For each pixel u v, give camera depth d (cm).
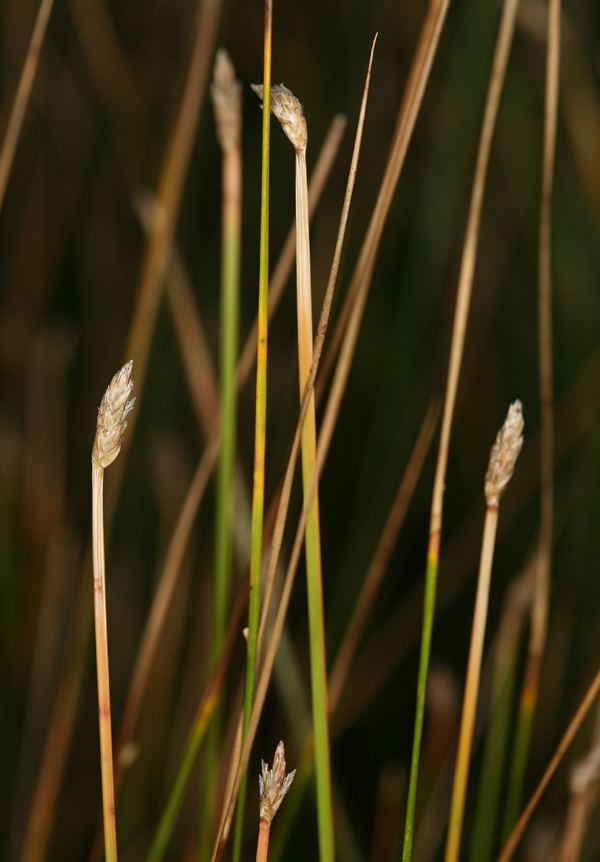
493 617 81
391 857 63
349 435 91
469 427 88
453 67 84
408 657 82
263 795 44
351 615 77
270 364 90
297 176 45
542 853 62
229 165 48
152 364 84
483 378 90
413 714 79
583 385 83
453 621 83
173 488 79
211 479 77
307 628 78
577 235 92
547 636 75
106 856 46
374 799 75
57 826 70
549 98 48
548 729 73
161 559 74
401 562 83
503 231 93
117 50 91
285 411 74
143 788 68
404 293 84
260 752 72
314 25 101
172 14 100
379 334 93
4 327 86
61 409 75
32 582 72
